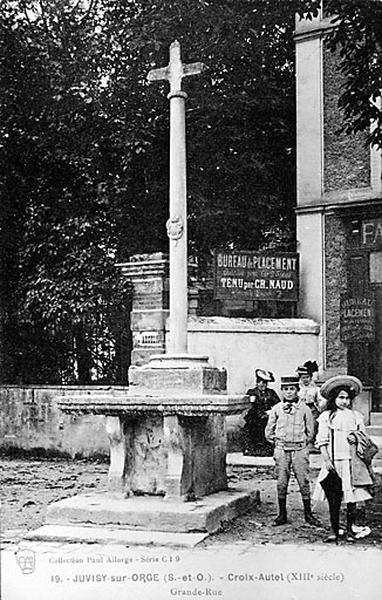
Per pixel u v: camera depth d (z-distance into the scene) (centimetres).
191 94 2039
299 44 1970
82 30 2014
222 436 1128
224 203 2100
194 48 2019
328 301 1894
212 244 2117
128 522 955
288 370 1828
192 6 1947
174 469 1005
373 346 1838
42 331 1956
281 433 1016
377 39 1382
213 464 1096
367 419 1731
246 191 2148
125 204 1942
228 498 1039
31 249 1888
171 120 1104
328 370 1859
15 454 1789
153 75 1127
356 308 1828
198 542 893
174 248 1092
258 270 1850
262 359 1802
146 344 1658
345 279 1880
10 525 1017
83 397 1041
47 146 1912
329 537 907
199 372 1040
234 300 1869
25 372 1966
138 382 1070
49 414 1761
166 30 1962
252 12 1983
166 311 1653
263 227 2222
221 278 1820
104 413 1033
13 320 1898
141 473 1048
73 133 1919
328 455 914
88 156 1909
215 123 2097
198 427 1053
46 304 1862
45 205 1914
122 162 1914
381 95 1397
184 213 1098
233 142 2131
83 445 1727
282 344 1830
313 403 1470
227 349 1764
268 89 2131
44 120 1917
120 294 1850
